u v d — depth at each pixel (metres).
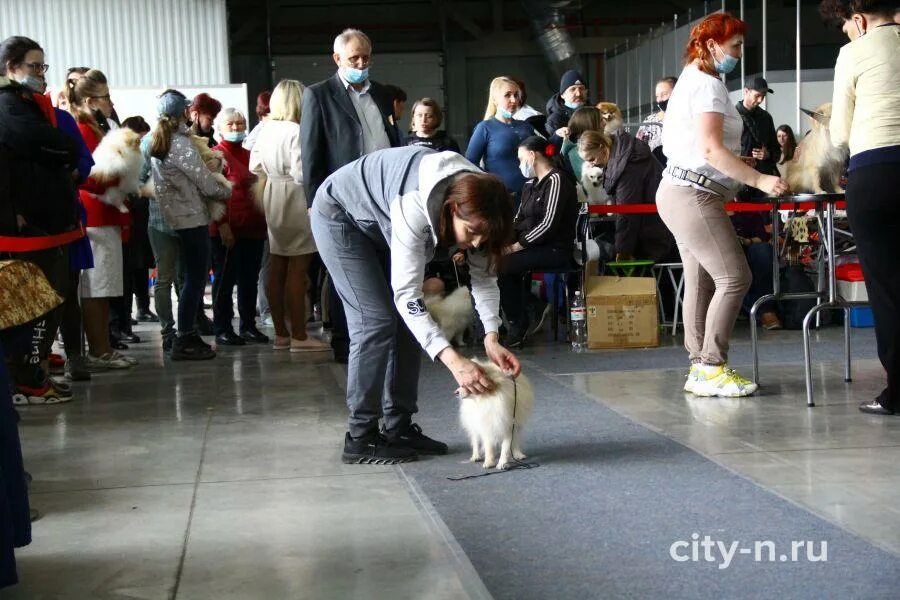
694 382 4.55
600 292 6.27
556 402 4.48
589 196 7.30
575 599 2.14
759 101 8.02
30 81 4.70
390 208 2.94
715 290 4.57
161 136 6.18
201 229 6.31
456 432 3.91
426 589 2.24
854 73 3.89
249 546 2.59
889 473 3.09
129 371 5.98
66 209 4.72
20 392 4.83
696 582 2.22
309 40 19.89
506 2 20.17
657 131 8.39
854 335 6.49
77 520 2.88
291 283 6.61
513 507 2.85
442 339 3.05
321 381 5.33
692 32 4.37
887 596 2.10
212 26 15.16
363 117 5.50
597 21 19.73
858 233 3.92
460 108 20.19
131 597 2.27
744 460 3.31
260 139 6.57
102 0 14.88
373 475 3.28
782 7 11.59
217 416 4.45
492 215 2.62
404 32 19.94
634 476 3.14
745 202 6.46
